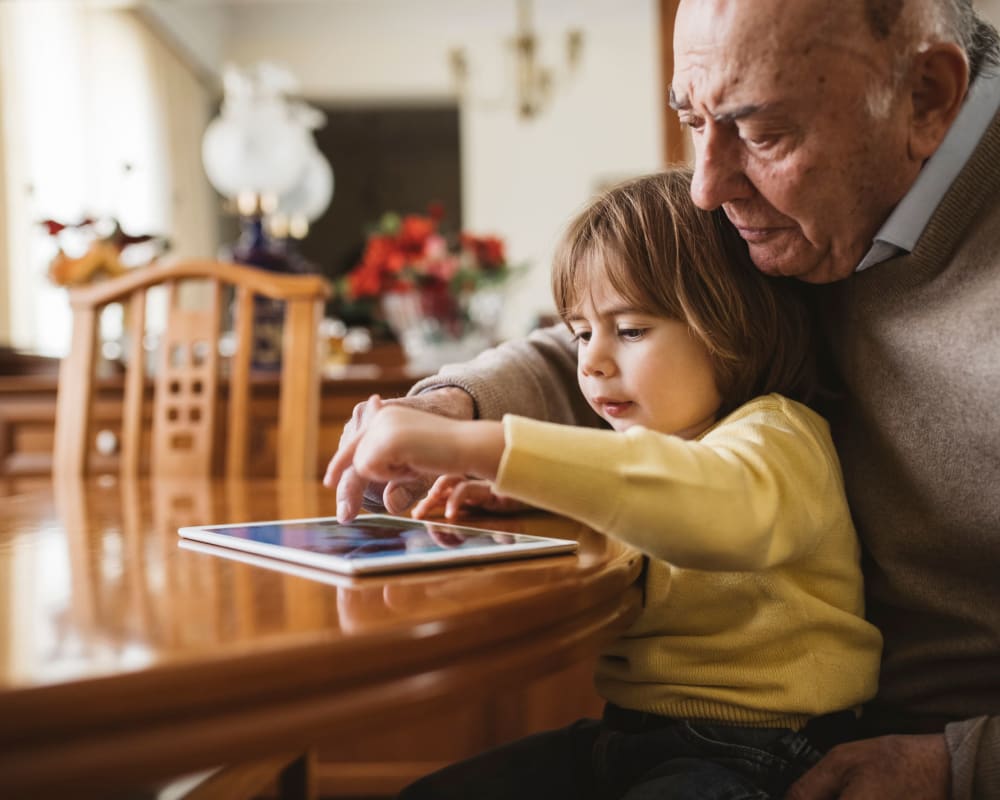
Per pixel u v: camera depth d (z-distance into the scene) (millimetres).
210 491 1255
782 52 664
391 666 449
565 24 6535
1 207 3756
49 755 363
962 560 793
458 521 897
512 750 869
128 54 5219
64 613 498
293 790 1322
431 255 2516
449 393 901
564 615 555
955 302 745
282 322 2344
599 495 623
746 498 654
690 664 775
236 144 2650
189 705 393
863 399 816
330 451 2174
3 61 3838
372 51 6707
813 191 706
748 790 703
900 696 833
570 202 6590
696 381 819
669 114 3674
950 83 704
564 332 1048
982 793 687
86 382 1625
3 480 2209
